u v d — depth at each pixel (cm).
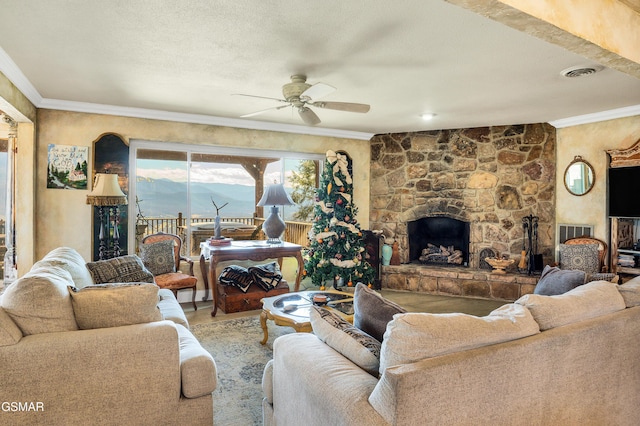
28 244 412
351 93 388
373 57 291
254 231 566
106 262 346
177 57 294
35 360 167
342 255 505
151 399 185
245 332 387
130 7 218
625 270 450
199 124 498
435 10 220
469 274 540
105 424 178
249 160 557
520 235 546
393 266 589
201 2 212
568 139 511
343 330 177
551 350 158
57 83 359
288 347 184
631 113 444
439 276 557
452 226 614
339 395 140
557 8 187
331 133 588
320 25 240
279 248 487
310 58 294
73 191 436
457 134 580
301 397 164
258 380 282
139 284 199
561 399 165
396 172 615
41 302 177
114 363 178
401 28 243
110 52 285
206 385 195
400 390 121
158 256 443
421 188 601
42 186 423
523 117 498
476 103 427
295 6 216
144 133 468
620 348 188
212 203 534
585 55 221
